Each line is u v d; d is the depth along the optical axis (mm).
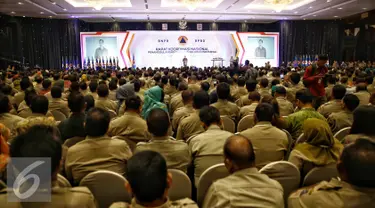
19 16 19109
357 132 2723
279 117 3744
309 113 3814
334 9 17188
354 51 21141
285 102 5047
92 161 2424
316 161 2391
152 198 1340
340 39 21938
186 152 2693
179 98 6141
